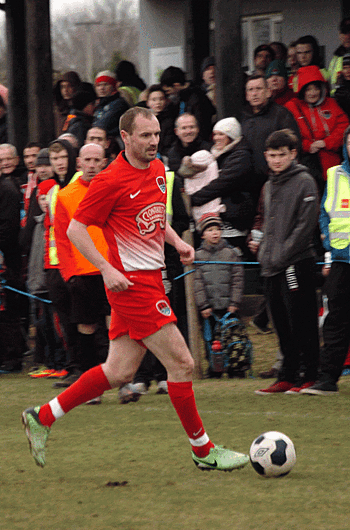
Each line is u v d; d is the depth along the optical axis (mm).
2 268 25656
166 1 51156
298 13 46344
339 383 21641
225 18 28562
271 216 19875
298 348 20125
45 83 34000
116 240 13117
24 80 36500
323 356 20125
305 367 20250
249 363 23328
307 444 15070
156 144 12953
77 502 11781
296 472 13234
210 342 23500
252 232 21859
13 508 11539
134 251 13062
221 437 15742
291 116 25578
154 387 22438
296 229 19453
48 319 24719
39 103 33906
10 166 27125
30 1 33469
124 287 12836
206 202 24594
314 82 26891
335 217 19844
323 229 20562
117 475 13281
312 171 27172
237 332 23172
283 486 12445
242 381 22672
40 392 21781
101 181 12953
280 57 33656
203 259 23250
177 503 11648
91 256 13008
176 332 13203
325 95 27219
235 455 13430
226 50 28641
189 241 22328
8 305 25906
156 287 13172
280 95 30141
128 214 13031
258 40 48594
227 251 23297
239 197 25156
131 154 13094
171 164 25391
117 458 14406
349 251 19609
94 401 19719
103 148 22172
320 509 11242
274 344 27625
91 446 15375
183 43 50938
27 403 20203
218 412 18203
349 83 27062
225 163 24500
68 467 13867
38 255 24656
